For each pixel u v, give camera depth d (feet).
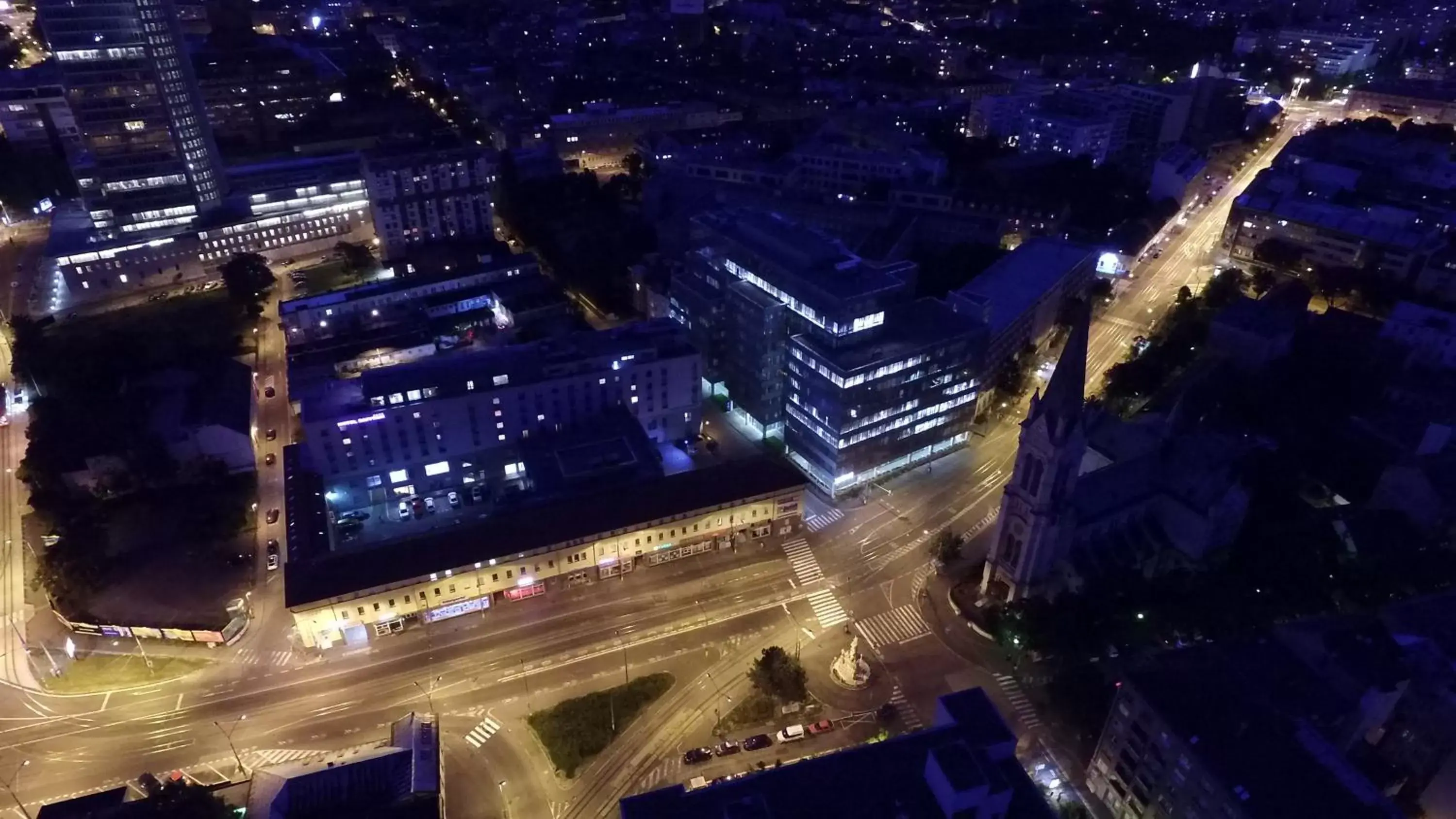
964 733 336.49
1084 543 471.62
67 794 383.04
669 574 511.40
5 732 410.11
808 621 480.23
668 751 405.39
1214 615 440.45
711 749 404.57
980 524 554.46
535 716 420.36
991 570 474.90
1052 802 381.81
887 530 549.13
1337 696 369.09
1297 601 451.53
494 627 473.26
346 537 528.22
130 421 572.10
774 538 540.11
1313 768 312.50
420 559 459.32
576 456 546.67
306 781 355.77
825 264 570.87
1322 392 623.36
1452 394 602.85
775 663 422.41
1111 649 447.83
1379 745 394.32
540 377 562.66
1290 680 376.27
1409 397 604.49
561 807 380.78
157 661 448.65
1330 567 471.21
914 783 322.55
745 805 302.86
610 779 392.47
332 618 443.73
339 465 537.24
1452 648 393.91
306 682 438.81
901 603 493.77
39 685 433.89
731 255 626.23
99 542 503.20
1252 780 304.91
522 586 484.33
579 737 407.44
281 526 540.52
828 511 565.94
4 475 579.48
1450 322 649.20
